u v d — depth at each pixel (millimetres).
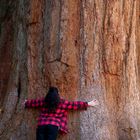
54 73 8992
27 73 9289
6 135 9312
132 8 9680
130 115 9312
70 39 9031
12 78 9859
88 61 9031
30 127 9086
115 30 9227
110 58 9164
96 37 9109
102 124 8875
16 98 9500
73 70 9008
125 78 9414
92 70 9047
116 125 9078
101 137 8797
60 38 9016
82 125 8844
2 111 9812
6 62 10766
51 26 9086
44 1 9320
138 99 9672
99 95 9000
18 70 9625
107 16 9195
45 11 9281
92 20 9117
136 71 9867
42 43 9203
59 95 8961
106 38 9172
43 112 8461
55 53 9023
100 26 9164
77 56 9062
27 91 9242
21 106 9305
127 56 9477
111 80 9180
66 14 9055
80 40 9086
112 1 9234
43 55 9148
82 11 9102
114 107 9156
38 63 9195
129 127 9188
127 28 9562
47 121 8289
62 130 8531
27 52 9344
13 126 9281
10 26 11023
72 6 9086
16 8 10688
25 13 9602
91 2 9117
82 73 9023
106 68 9133
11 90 9672
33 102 8727
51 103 8273
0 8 11602
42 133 8266
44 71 9086
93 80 9031
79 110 8898
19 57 9688
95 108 8922
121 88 9312
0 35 11281
